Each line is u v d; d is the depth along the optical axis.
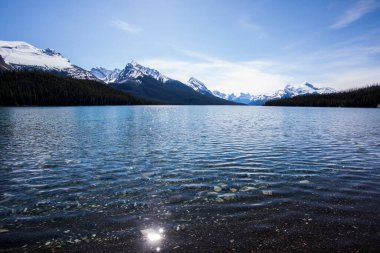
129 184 16.06
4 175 18.05
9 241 9.52
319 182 16.05
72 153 25.64
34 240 9.60
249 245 9.17
